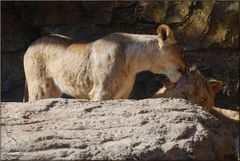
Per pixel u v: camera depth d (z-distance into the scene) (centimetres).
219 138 1188
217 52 2362
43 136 1106
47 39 1783
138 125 1139
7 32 2475
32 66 1781
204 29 2355
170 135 1118
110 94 1597
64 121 1165
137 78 2355
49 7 2453
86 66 1650
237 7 2339
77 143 1087
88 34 2433
